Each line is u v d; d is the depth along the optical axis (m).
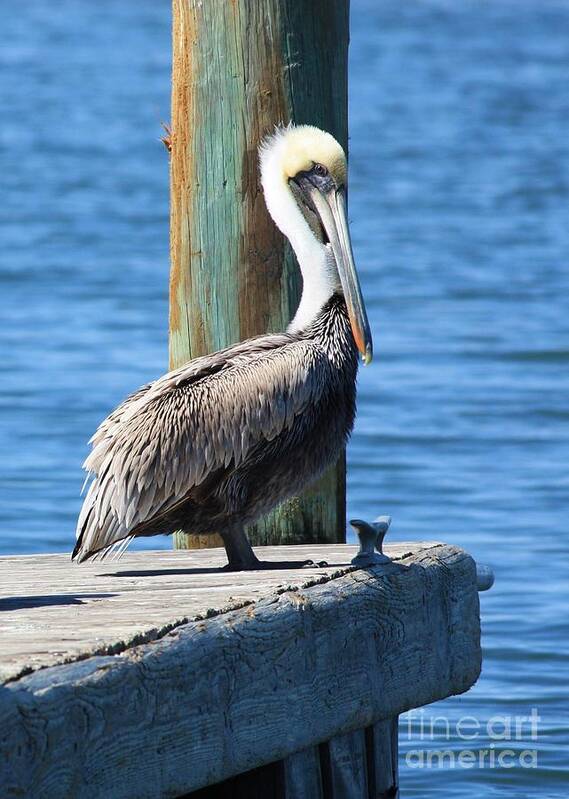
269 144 10.63
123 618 7.69
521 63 153.00
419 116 93.31
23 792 6.07
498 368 28.81
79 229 48.28
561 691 13.10
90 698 6.47
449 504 19.92
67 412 24.67
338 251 10.23
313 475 10.04
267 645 7.76
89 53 152.50
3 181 60.34
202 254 11.13
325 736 8.23
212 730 7.30
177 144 11.21
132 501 9.59
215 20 10.96
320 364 9.89
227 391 9.71
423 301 36.00
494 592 15.64
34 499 19.69
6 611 8.05
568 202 55.53
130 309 34.47
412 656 9.16
